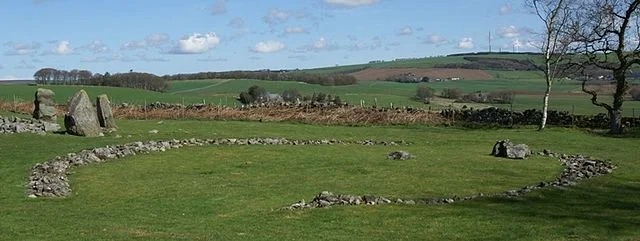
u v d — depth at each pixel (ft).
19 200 67.56
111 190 74.54
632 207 65.41
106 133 123.13
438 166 93.45
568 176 85.25
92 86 285.64
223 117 173.99
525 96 278.87
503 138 137.18
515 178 84.89
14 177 78.23
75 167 88.12
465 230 56.18
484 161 98.89
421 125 167.53
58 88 265.13
